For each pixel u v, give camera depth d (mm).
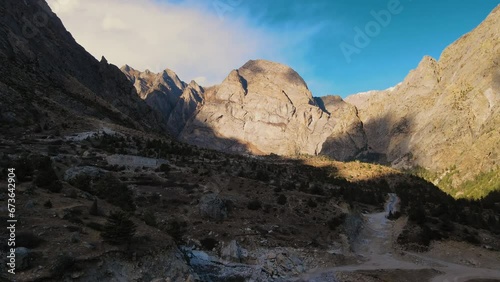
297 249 58375
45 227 33812
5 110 102688
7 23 171125
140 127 183000
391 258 63938
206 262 50031
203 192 75188
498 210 124000
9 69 136375
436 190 161250
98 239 35031
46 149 87062
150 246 37875
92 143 104938
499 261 63312
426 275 55438
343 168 182625
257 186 86312
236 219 65562
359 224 81125
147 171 86188
